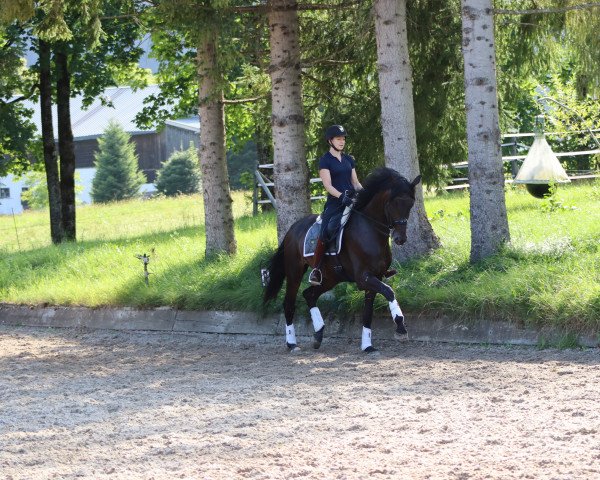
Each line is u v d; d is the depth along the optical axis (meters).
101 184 67.69
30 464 8.10
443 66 17.16
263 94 19.22
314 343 13.20
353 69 17.97
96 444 8.66
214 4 14.18
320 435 8.41
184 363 13.08
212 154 18.38
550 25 16.33
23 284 20.61
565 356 11.05
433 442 7.95
